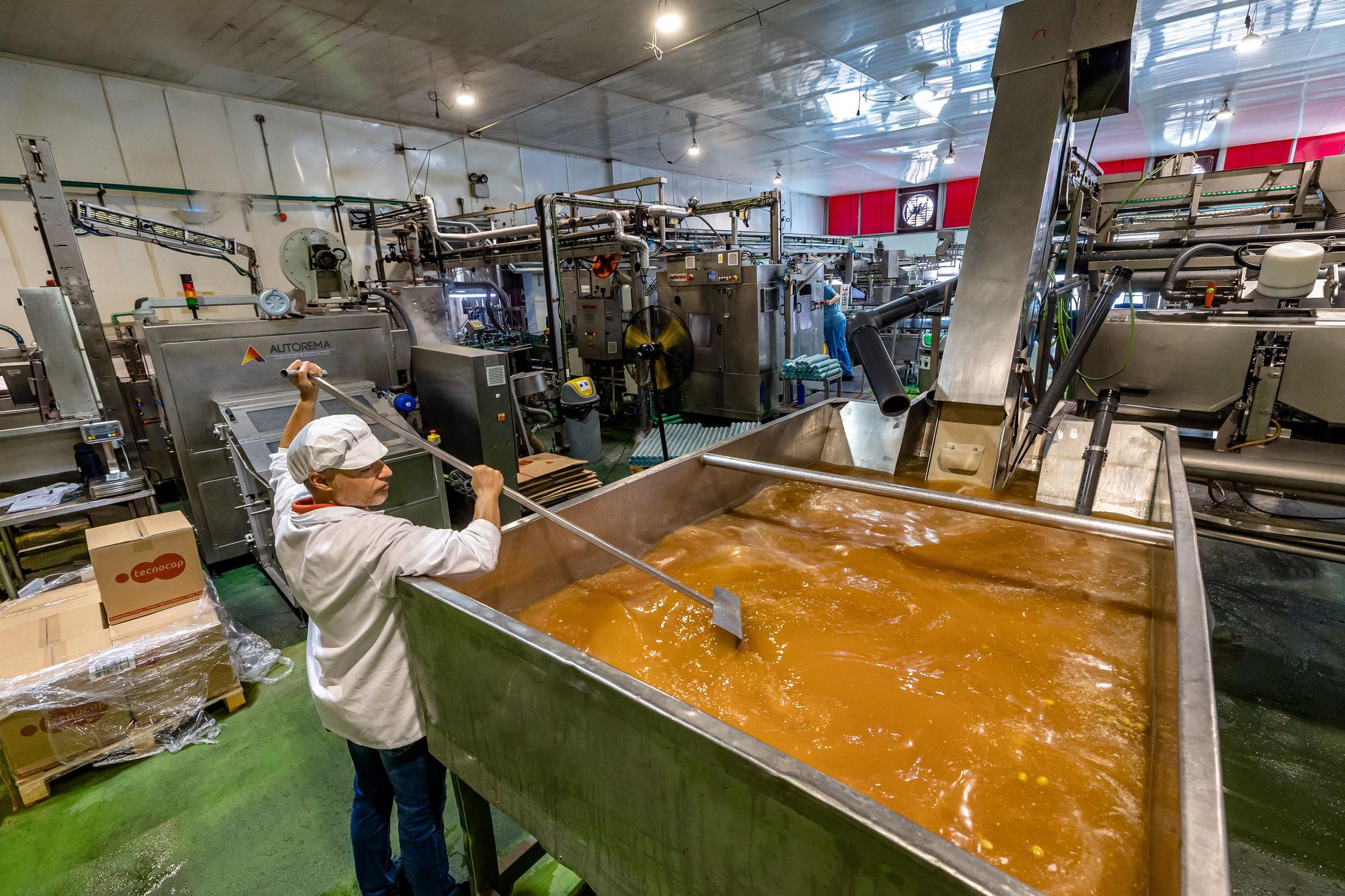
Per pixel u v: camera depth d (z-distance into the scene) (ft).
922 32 17.58
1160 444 6.78
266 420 11.02
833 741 3.51
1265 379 8.09
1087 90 7.24
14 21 14.21
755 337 21.25
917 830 1.92
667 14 15.99
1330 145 31.73
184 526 8.13
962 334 6.70
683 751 2.50
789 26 17.01
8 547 10.19
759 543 6.31
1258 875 5.39
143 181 18.33
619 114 24.86
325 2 14.48
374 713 4.35
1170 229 13.98
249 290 20.89
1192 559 3.66
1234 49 19.65
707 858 2.63
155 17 14.61
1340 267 11.49
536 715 3.25
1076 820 2.94
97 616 7.86
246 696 8.54
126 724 7.32
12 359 11.25
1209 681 2.51
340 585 4.08
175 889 5.83
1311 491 7.10
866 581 5.35
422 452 11.22
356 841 5.17
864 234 50.06
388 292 15.58
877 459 8.55
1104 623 4.61
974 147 33.22
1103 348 9.22
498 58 18.49
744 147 31.68
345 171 22.94
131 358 16.56
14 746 6.64
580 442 19.08
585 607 5.16
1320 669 8.03
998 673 4.05
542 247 17.67
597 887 3.31
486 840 4.89
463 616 3.39
